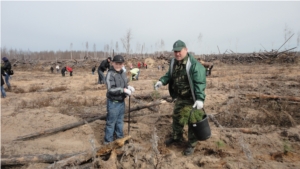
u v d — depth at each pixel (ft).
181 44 12.08
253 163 11.32
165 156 11.82
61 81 57.57
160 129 16.53
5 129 16.87
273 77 46.21
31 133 15.79
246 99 24.58
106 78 13.46
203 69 12.09
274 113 18.84
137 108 19.16
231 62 114.42
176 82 12.98
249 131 15.42
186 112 12.66
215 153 12.77
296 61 91.20
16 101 27.73
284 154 12.32
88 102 26.37
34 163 11.26
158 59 145.18
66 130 16.30
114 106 13.60
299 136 14.05
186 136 14.98
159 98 24.85
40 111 20.59
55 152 13.08
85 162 11.43
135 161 11.11
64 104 25.58
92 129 16.74
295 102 22.08
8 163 10.90
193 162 11.65
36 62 153.58
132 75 48.96
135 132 16.07
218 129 16.01
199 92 11.78
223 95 27.45
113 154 11.44
